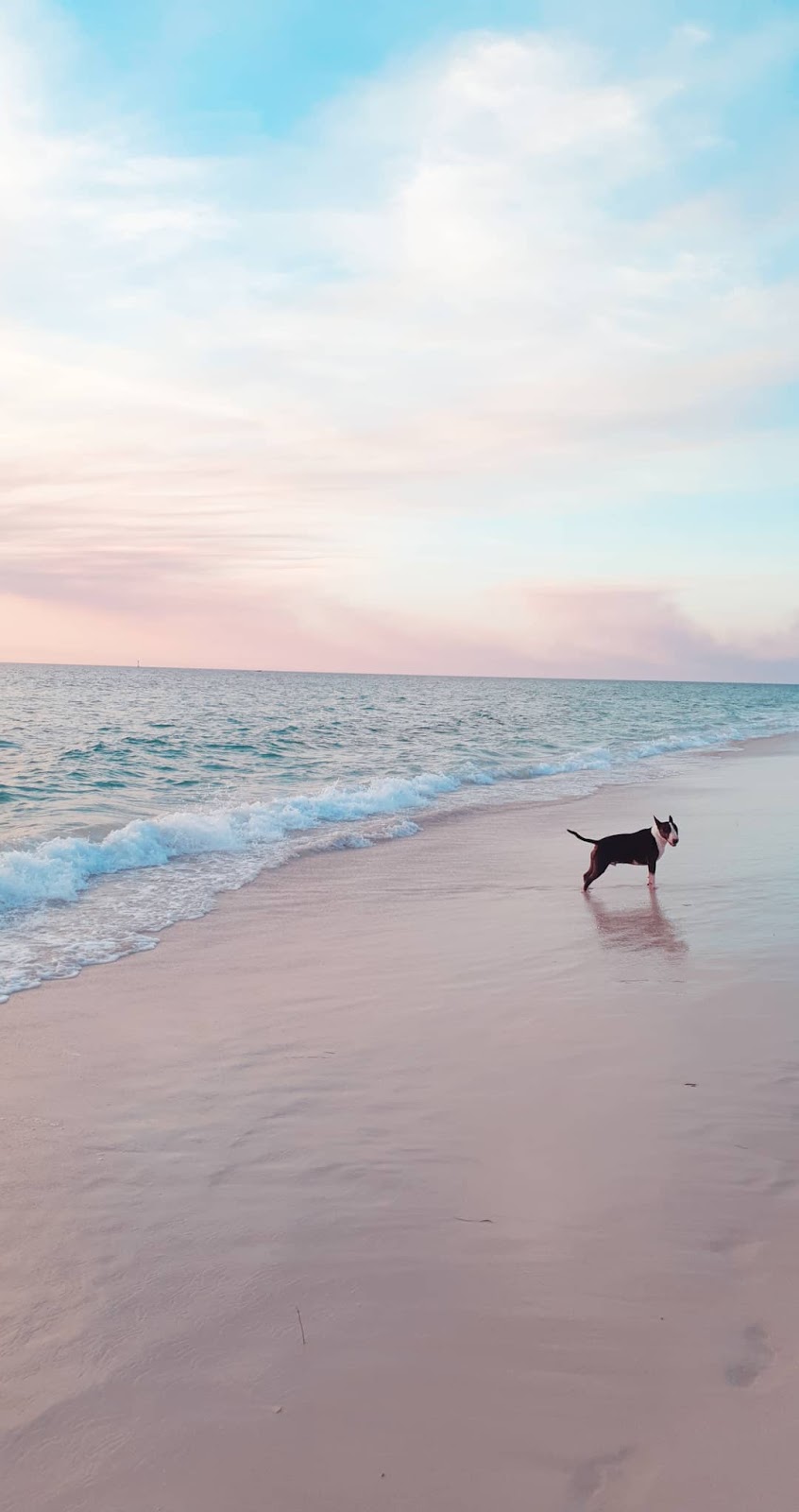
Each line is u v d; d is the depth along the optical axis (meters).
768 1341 3.00
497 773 21.94
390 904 9.54
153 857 11.62
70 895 9.72
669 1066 5.30
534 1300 3.24
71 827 13.55
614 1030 5.89
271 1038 5.84
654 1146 4.35
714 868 11.05
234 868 11.27
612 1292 3.28
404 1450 2.61
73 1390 2.86
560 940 8.07
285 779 20.89
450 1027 6.00
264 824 13.79
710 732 37.72
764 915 8.79
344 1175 4.15
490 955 7.64
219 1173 4.18
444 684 164.25
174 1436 2.67
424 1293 3.30
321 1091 5.04
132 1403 2.80
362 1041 5.76
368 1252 3.55
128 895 9.87
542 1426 2.68
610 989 6.71
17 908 9.20
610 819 15.24
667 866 11.23
